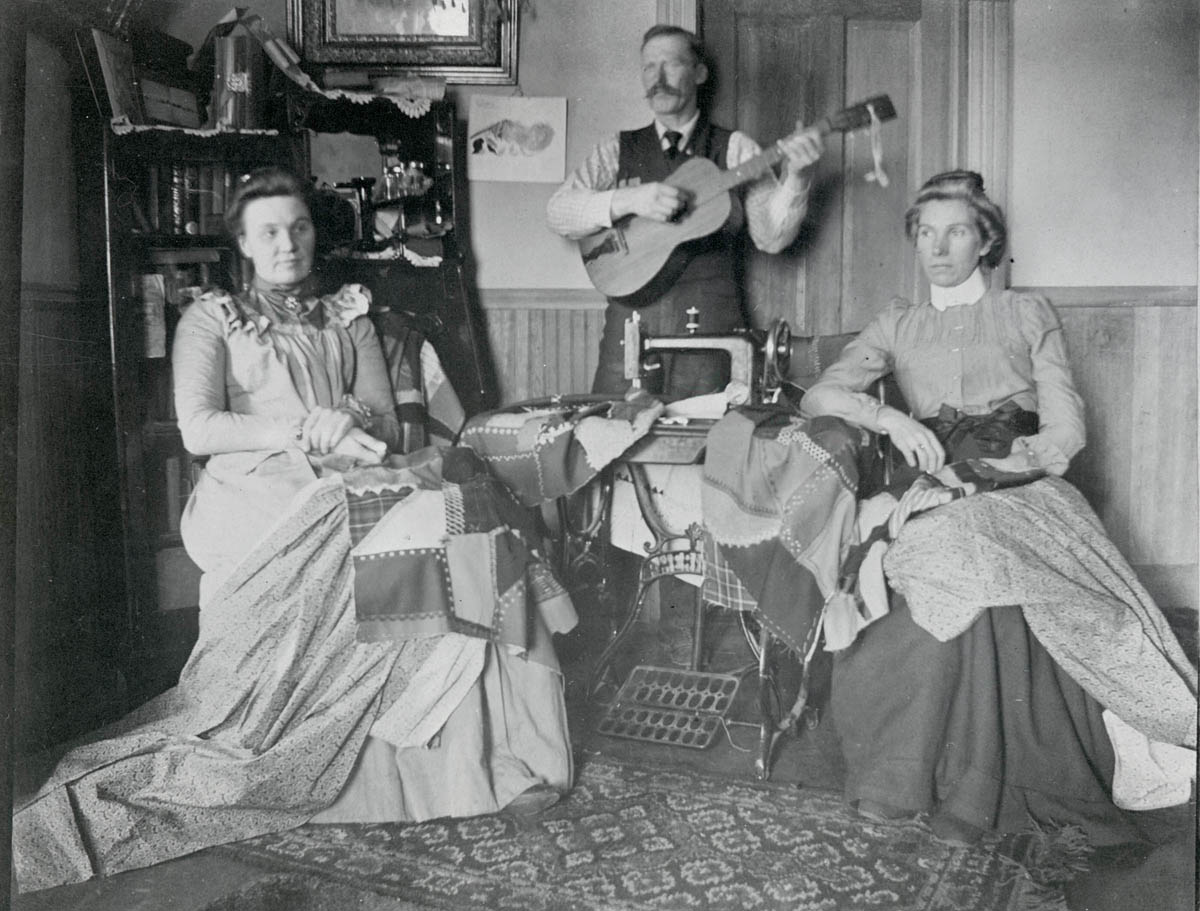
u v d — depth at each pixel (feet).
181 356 8.39
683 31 10.27
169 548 9.86
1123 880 6.16
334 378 8.87
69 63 9.39
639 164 10.47
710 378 10.09
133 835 6.62
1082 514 7.47
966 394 8.30
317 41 11.21
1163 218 11.60
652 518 8.92
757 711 8.73
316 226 9.91
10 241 6.60
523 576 7.42
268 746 7.06
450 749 7.24
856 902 5.99
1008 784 6.91
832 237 11.63
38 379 8.66
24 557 8.27
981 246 8.43
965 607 6.81
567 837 6.82
